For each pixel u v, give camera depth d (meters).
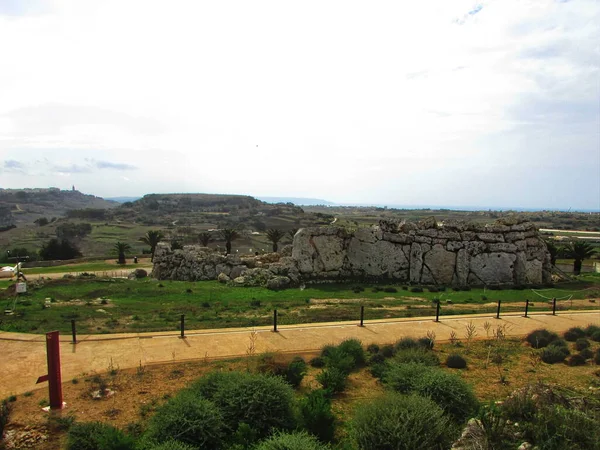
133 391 12.62
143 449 9.04
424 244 37.31
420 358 14.51
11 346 16.86
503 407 10.08
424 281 36.78
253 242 93.69
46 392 12.65
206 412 9.72
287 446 8.34
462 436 9.12
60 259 71.44
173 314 23.55
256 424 10.00
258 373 12.44
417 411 9.45
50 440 9.96
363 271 38.06
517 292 31.50
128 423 10.69
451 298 29.17
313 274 37.22
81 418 10.97
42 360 15.32
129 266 59.69
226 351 16.45
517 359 15.98
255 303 26.73
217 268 39.38
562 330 20.27
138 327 20.22
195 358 15.55
